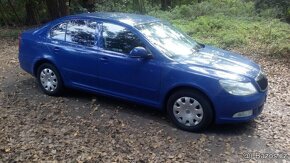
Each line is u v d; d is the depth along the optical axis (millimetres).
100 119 6398
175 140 5668
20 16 20516
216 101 5707
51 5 18031
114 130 5949
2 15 20172
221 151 5383
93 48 6781
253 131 6105
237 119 5758
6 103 7082
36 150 5199
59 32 7348
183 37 7082
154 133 5891
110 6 21484
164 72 6043
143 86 6301
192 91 5875
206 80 5730
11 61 10734
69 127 6012
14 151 5156
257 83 5910
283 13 19797
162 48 6285
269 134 6016
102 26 6797
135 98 6496
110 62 6543
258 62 11078
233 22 17109
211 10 20938
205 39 14086
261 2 20891
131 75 6367
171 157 5117
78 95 7590
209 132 6000
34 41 7598
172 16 20203
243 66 6184
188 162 5012
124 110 6848
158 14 20781
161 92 6152
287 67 10500
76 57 6957
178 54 6336
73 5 20688
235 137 5859
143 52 6094
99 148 5312
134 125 6188
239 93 5656
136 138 5688
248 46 12922
